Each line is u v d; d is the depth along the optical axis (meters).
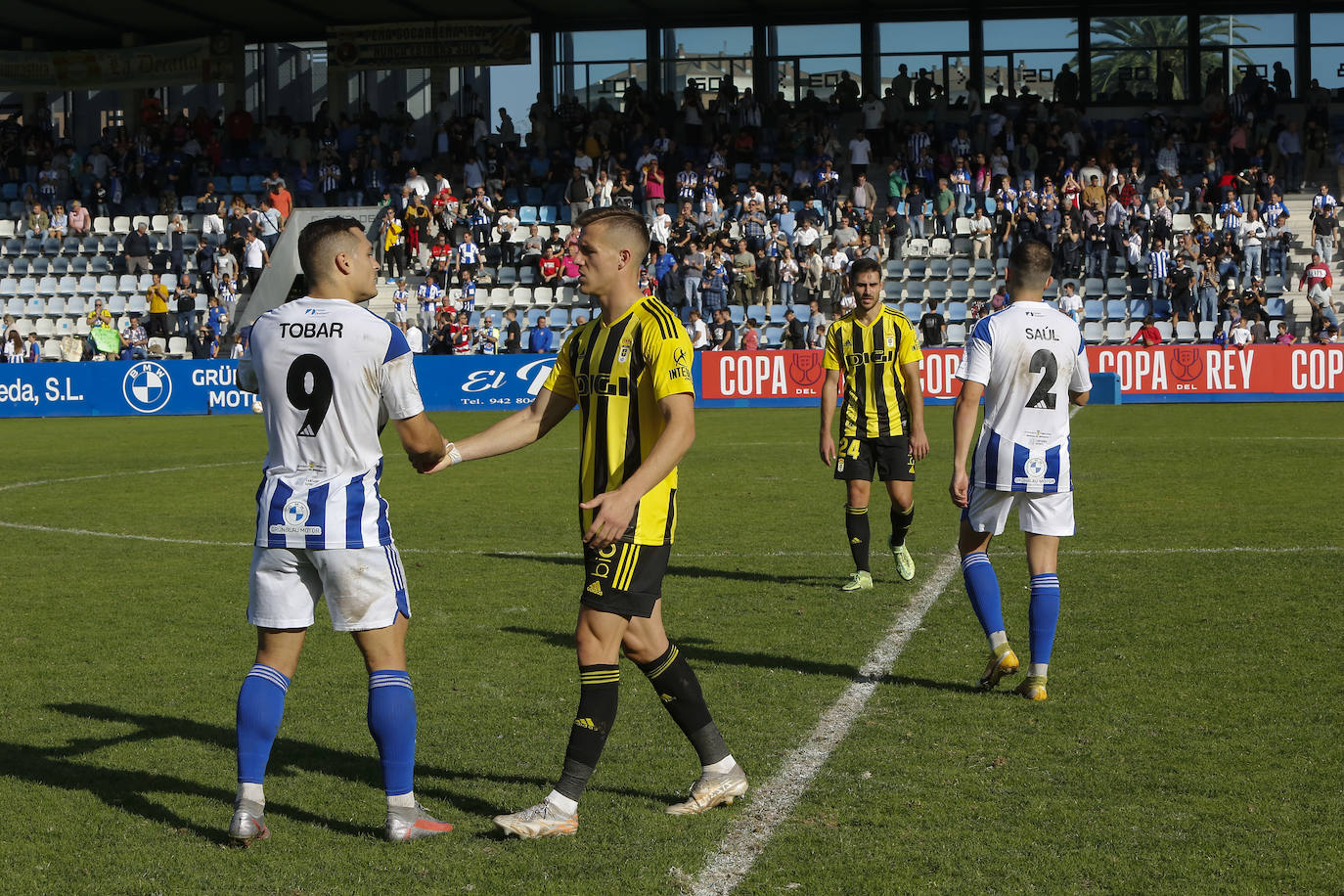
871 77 35.59
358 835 4.29
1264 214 29.06
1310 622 6.98
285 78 39.09
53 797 4.67
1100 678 6.00
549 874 3.95
